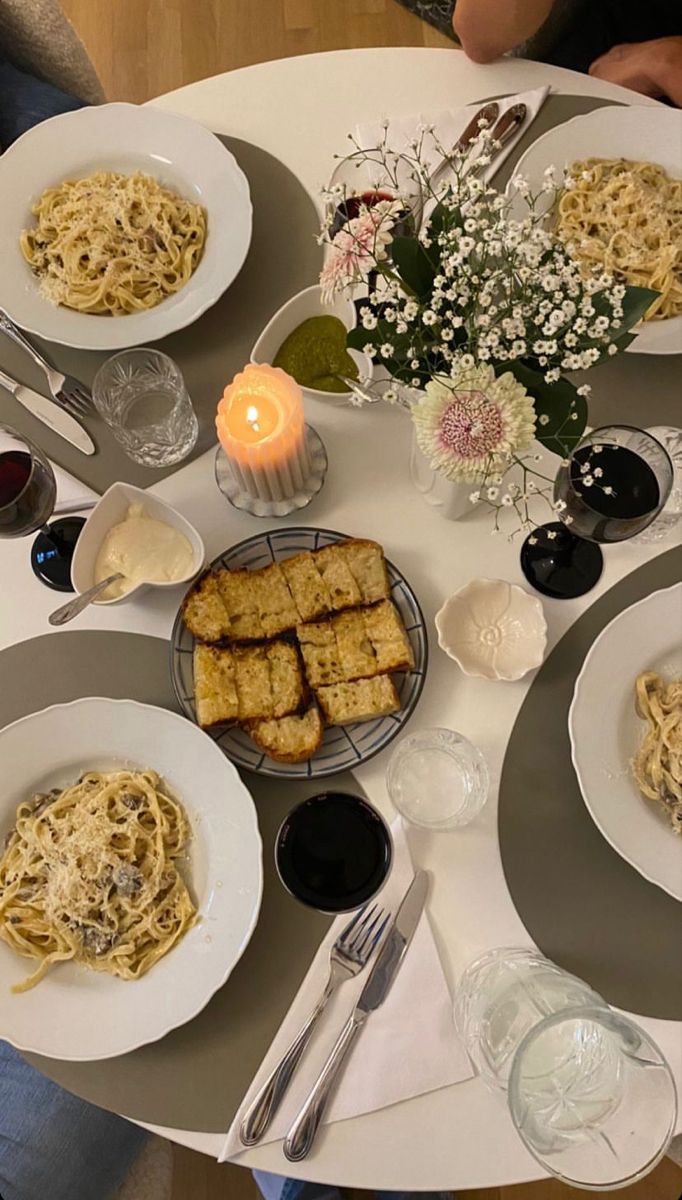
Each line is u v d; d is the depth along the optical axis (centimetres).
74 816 99
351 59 133
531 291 81
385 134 106
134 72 248
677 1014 95
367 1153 90
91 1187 119
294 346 114
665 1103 77
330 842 99
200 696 101
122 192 121
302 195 126
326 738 102
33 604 108
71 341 115
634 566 109
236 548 107
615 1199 169
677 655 103
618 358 116
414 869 98
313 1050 93
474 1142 90
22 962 96
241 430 100
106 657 106
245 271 123
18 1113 120
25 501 97
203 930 95
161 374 115
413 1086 91
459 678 105
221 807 99
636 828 96
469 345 83
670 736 98
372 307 104
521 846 100
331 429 115
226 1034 94
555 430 87
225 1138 91
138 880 97
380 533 112
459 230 79
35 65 153
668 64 152
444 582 109
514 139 127
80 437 114
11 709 105
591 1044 81
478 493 92
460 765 102
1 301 117
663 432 112
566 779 102
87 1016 92
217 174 122
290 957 96
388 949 95
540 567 109
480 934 97
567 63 174
